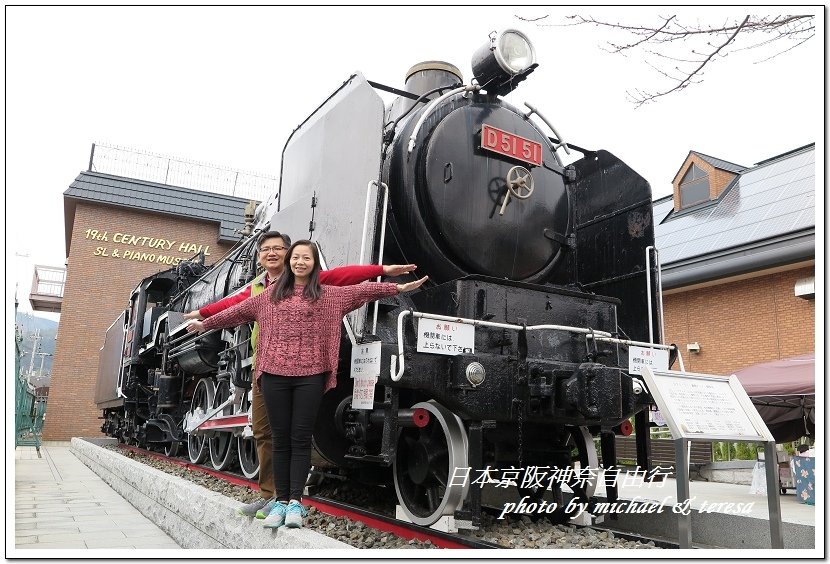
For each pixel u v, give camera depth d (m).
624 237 5.52
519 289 4.49
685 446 3.20
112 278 19.64
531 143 5.21
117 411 14.86
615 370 3.78
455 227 4.78
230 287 7.82
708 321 13.59
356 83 4.55
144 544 4.68
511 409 3.93
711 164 16.12
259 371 3.57
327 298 3.55
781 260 11.72
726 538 4.28
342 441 4.68
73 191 19.38
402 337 3.68
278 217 5.30
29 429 17.28
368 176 4.07
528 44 5.31
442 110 5.11
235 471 7.36
